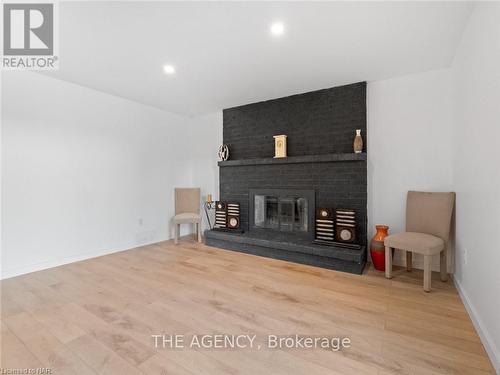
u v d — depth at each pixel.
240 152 4.18
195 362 1.48
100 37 2.20
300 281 2.63
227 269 2.99
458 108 2.44
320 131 3.47
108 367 1.44
